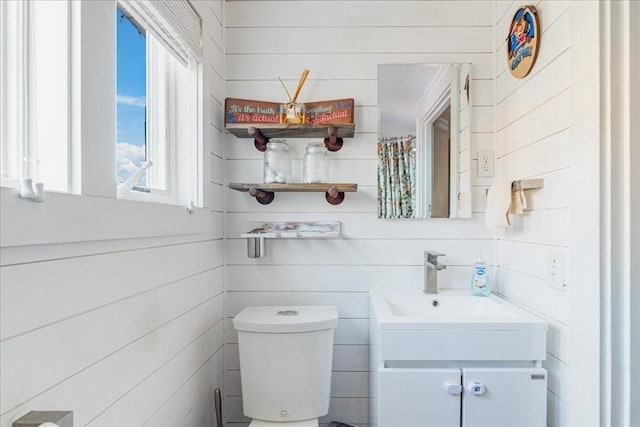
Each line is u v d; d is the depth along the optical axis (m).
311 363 1.39
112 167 0.80
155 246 1.02
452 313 1.51
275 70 1.67
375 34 1.66
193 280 1.30
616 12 0.97
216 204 1.55
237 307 1.66
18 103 0.66
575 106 1.06
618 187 0.96
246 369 1.40
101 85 0.76
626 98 0.96
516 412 1.14
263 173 1.66
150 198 1.12
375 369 1.35
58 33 0.70
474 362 1.17
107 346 0.80
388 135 1.65
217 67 1.56
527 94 1.36
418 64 1.65
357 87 1.66
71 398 0.69
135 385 0.91
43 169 0.69
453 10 1.65
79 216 0.67
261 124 1.54
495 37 1.63
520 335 1.15
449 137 1.65
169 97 1.28
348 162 1.66
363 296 1.65
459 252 1.65
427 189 1.65
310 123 1.57
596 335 0.98
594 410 0.98
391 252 1.65
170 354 1.11
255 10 1.66
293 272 1.66
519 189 1.35
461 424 1.15
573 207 1.07
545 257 1.24
